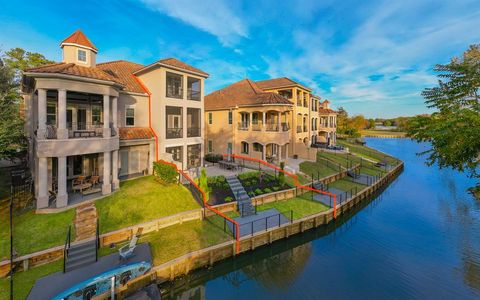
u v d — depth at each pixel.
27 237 10.98
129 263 10.39
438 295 11.33
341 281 12.28
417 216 21.86
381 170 35.84
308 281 12.28
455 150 7.90
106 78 15.77
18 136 16.02
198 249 12.20
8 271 9.47
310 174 26.30
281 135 26.36
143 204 14.95
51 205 13.70
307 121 37.12
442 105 9.25
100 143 15.48
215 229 14.33
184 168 23.06
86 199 14.75
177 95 22.33
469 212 22.83
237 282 12.21
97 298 8.73
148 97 22.27
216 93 35.28
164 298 10.66
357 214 22.44
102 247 11.66
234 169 23.95
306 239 16.94
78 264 10.17
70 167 18.05
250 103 28.11
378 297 11.11
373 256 14.83
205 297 11.02
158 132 21.48
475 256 14.87
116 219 13.23
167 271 10.81
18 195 15.61
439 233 18.19
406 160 53.44
